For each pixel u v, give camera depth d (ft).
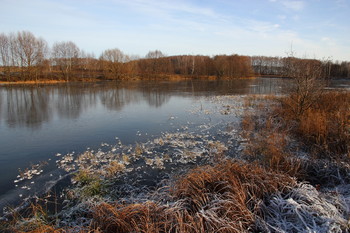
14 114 49.65
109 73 163.73
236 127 36.70
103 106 59.77
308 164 19.65
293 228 11.87
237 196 13.55
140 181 19.86
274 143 24.07
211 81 159.94
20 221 14.14
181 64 218.18
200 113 49.52
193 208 13.41
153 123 40.88
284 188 15.28
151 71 181.47
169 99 72.90
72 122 42.32
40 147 29.07
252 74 207.92
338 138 22.99
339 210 12.89
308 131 26.45
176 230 11.22
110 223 12.16
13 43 126.21
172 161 23.86
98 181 18.72
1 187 19.29
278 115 39.09
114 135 33.73
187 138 31.63
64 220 14.30
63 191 18.39
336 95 43.06
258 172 16.47
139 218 12.32
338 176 17.52
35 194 18.01
